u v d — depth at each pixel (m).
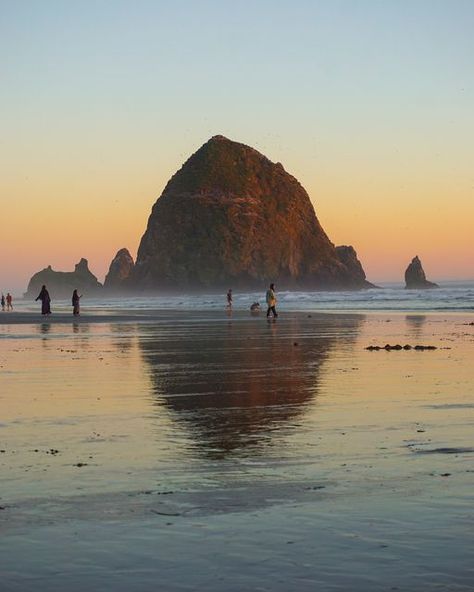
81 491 7.44
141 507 6.87
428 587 4.95
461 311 63.84
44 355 24.23
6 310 90.25
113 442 9.97
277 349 26.00
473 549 5.64
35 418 12.00
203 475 8.08
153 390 15.34
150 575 5.20
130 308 95.38
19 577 5.18
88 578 5.14
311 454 9.10
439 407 12.78
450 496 7.12
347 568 5.30
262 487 7.55
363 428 10.84
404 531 6.08
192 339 31.83
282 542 5.86
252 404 13.32
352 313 62.84
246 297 143.88
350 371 18.69
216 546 5.78
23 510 6.79
